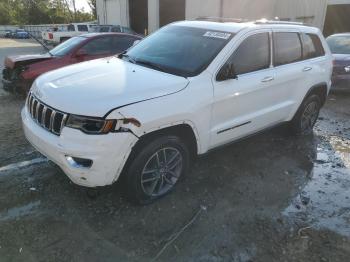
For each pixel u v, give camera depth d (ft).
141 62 13.47
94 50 25.77
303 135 18.97
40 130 10.73
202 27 14.52
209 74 12.20
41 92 11.18
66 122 9.93
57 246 9.65
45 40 81.05
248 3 64.85
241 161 15.49
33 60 23.91
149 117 10.25
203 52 12.96
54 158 10.30
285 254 9.93
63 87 10.98
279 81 15.06
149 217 11.08
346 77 27.09
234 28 13.85
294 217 11.66
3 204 11.30
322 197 13.03
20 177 12.93
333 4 57.82
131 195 11.17
